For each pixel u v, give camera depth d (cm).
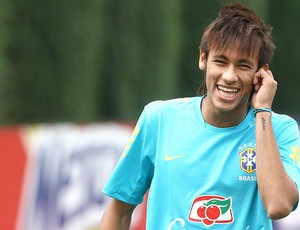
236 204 1295
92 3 5369
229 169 1297
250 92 1309
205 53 1318
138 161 1366
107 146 2697
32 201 2717
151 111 1357
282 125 1330
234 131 1311
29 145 2734
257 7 6369
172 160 1320
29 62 5212
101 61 5516
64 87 5316
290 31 7512
